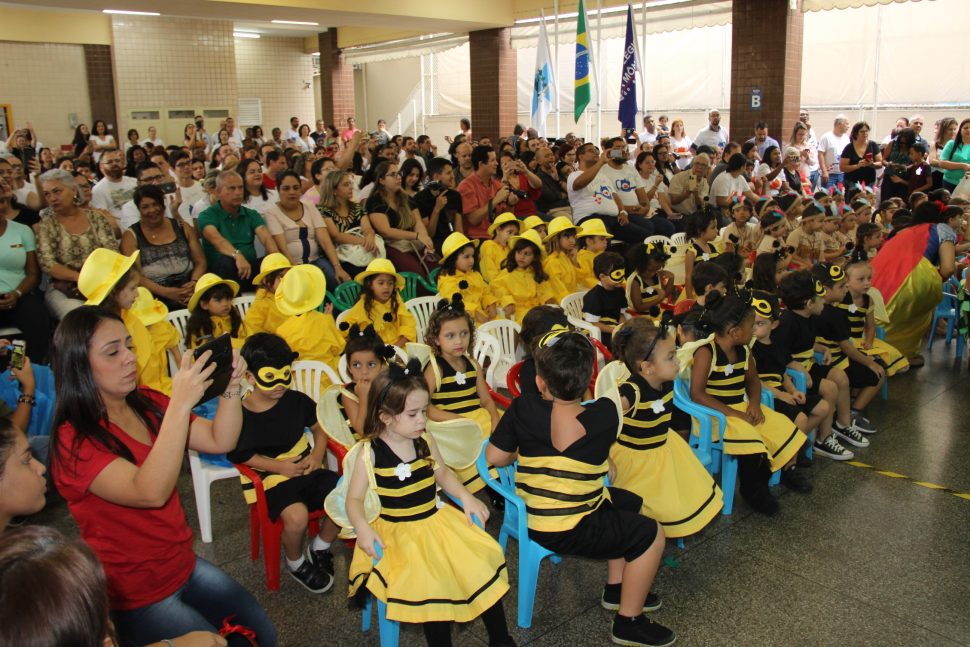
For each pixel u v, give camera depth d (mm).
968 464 4129
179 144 15898
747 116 11000
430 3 12391
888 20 12047
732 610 2891
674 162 10039
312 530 3264
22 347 3301
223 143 12984
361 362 3146
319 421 2857
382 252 6016
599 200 7516
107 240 4961
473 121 14656
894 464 4141
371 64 20734
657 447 3143
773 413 3748
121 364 1959
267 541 2990
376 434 2432
